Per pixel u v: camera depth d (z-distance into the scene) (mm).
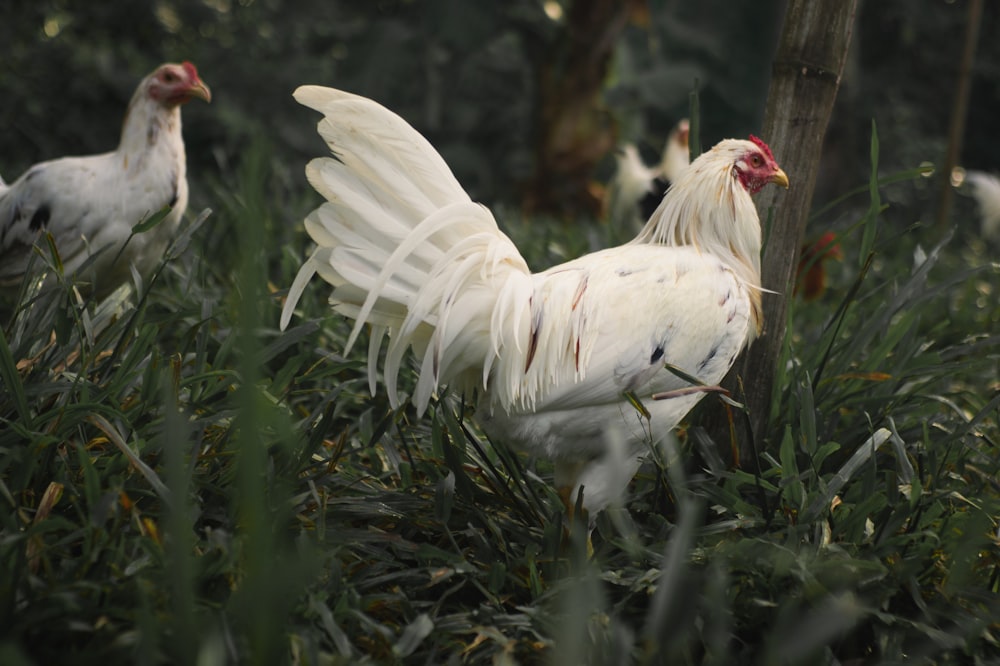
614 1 11289
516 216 9836
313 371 4051
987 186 9164
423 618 2779
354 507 3424
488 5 11672
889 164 16562
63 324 3623
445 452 3615
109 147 13156
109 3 14352
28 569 2689
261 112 13742
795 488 3393
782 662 2826
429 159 3137
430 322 3199
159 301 4809
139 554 2889
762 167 3805
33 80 13109
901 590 3166
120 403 3537
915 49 18172
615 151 11766
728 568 3082
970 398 4676
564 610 2875
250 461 2141
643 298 3395
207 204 7500
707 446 3742
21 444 3225
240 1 15117
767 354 3922
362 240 3064
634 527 3529
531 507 3650
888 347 4188
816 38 3779
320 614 2717
